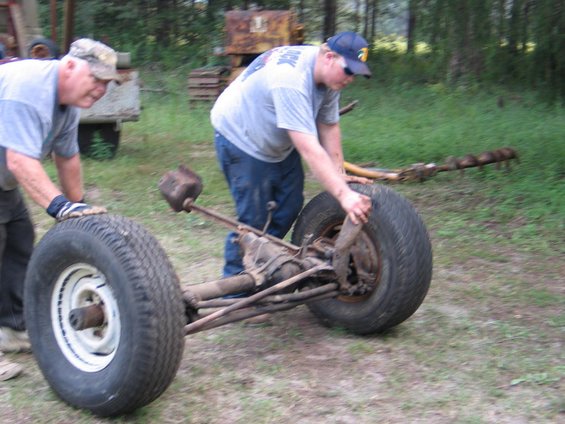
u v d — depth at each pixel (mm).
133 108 9781
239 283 4285
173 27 22406
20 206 4281
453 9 16031
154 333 3447
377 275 4617
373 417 3791
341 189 4270
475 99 16031
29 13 10016
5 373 4109
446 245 6855
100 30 21938
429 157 10672
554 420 3799
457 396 4004
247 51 14695
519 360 4457
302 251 4594
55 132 3947
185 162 10078
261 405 3865
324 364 4367
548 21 10625
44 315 3889
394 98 17406
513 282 5879
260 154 4742
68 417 3740
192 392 4000
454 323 5016
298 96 4340
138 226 3652
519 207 8047
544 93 11047
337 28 26203
